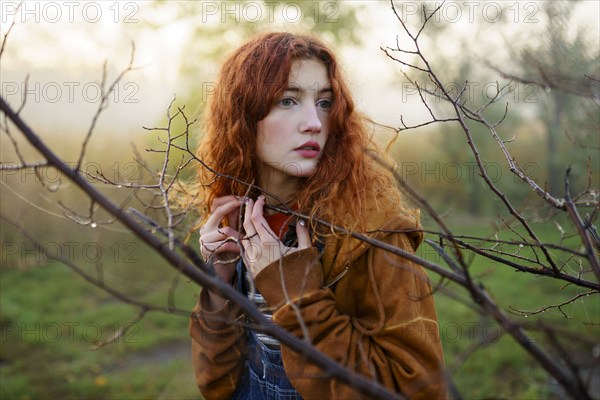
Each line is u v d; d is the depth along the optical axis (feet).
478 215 22.90
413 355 3.71
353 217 4.13
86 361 12.83
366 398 3.56
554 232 12.78
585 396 2.44
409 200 4.64
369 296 4.04
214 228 4.81
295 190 4.77
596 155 13.37
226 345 4.68
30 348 13.44
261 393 4.68
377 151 4.77
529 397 9.96
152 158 14.44
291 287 4.04
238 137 4.66
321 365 2.74
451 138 25.94
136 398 11.13
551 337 2.55
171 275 12.00
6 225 15.51
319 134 4.48
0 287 17.66
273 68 4.50
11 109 2.65
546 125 21.09
